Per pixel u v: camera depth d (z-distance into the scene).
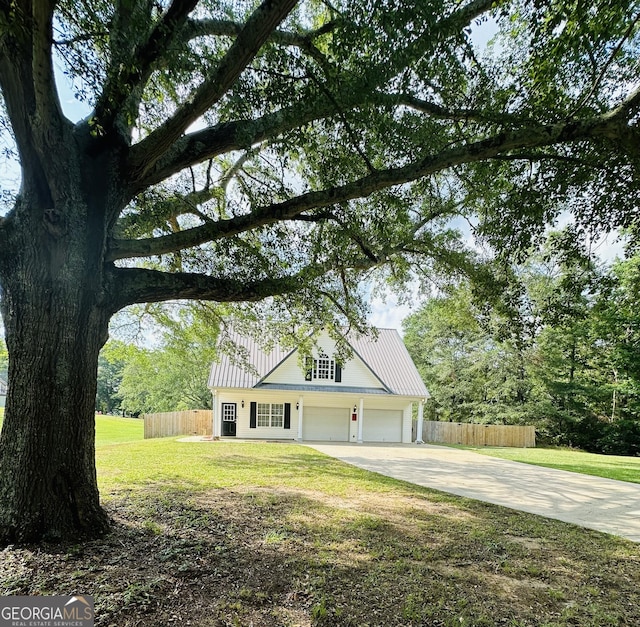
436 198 7.36
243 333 9.51
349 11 3.39
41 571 3.16
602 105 4.50
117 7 2.95
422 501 6.76
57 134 3.51
